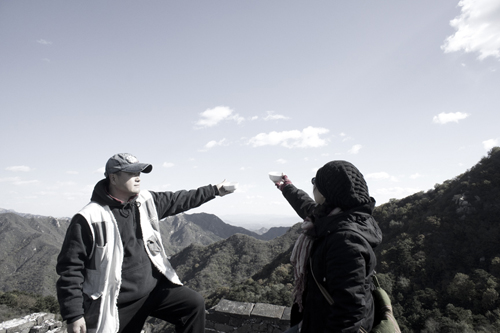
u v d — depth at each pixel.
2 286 123.50
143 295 1.71
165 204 2.02
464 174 52.22
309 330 1.32
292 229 117.19
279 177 2.41
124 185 1.69
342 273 1.13
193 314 1.89
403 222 48.72
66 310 1.43
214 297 34.78
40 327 3.95
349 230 1.19
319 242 1.34
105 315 1.53
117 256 1.62
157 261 1.81
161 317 1.89
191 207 2.14
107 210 1.67
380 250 42.19
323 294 1.26
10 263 149.88
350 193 1.26
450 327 22.53
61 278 1.48
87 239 1.57
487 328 21.77
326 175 1.33
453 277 31.53
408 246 39.38
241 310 4.14
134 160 1.76
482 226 37.50
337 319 1.11
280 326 3.95
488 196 42.00
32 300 22.69
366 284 1.19
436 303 27.75
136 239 1.75
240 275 92.25
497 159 48.75
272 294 24.09
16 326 3.88
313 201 2.11
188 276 97.94
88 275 1.57
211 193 2.23
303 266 1.38
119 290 1.62
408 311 27.28
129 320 1.70
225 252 107.44
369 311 1.25
